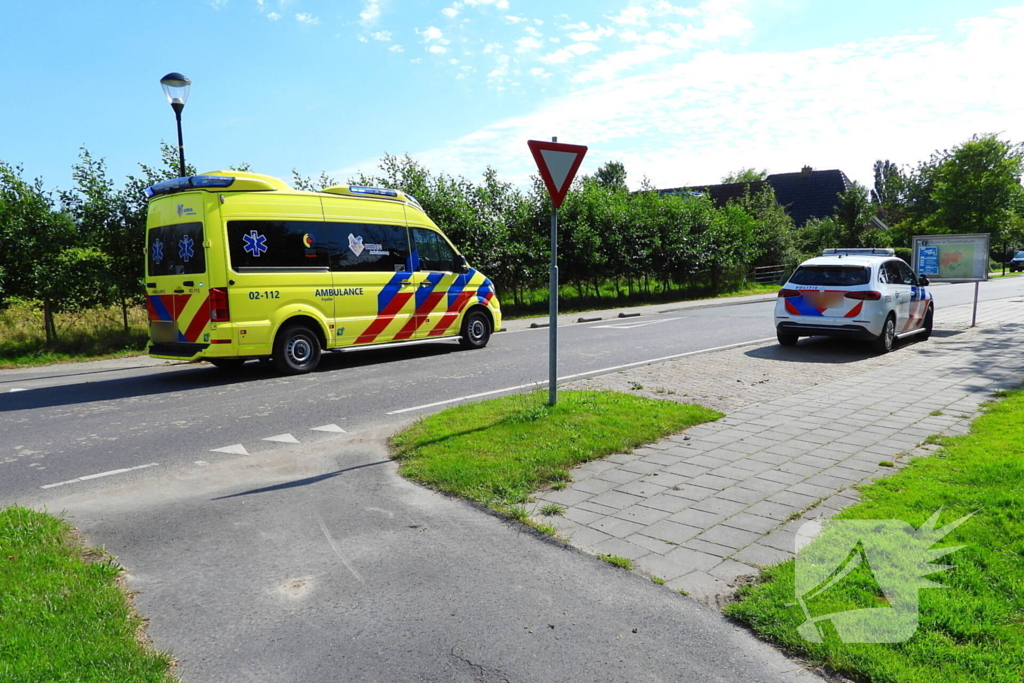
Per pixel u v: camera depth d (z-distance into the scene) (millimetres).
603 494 4965
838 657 2854
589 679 2836
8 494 5387
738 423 6820
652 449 5996
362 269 11617
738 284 31672
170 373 11352
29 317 13914
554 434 6258
